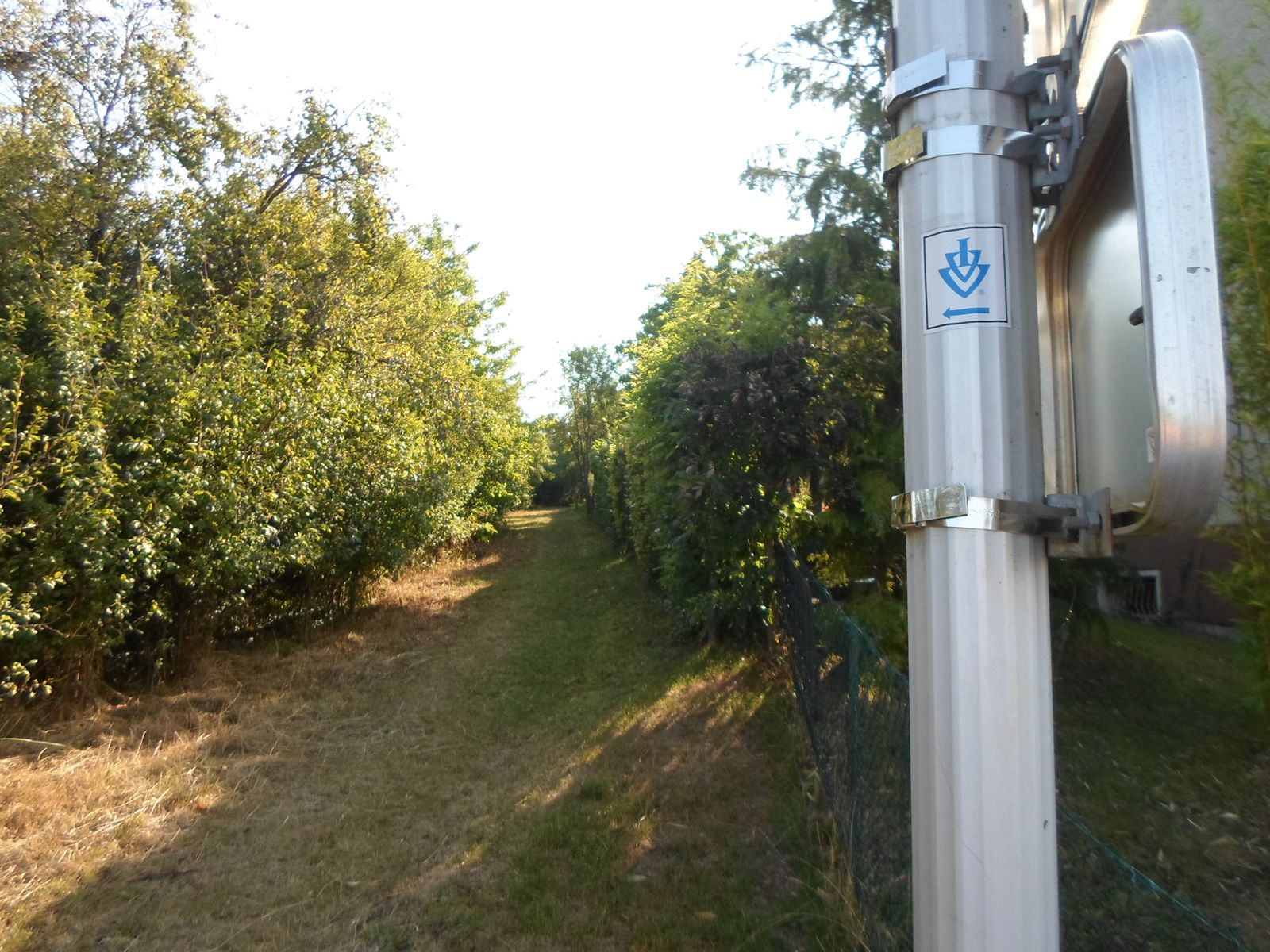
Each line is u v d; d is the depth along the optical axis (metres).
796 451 7.48
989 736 1.48
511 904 4.59
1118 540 1.50
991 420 1.53
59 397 6.80
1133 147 1.25
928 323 1.60
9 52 9.93
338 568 11.55
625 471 17.69
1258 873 4.04
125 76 10.65
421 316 15.70
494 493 23.06
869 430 7.39
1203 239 1.19
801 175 8.02
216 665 9.42
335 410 9.98
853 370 7.46
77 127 10.16
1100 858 2.50
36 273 7.22
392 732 7.75
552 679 9.52
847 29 7.91
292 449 8.97
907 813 3.15
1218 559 8.13
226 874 4.99
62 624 7.07
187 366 8.28
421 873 4.99
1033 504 1.52
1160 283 1.19
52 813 5.55
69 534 6.68
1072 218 1.77
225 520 8.09
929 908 1.55
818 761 5.68
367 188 12.89
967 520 1.51
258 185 11.80
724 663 9.29
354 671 9.78
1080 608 6.98
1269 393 3.04
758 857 5.01
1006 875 1.46
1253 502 3.15
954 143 1.61
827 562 8.03
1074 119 1.58
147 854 5.20
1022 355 1.57
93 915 4.49
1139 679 7.10
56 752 6.62
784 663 8.24
